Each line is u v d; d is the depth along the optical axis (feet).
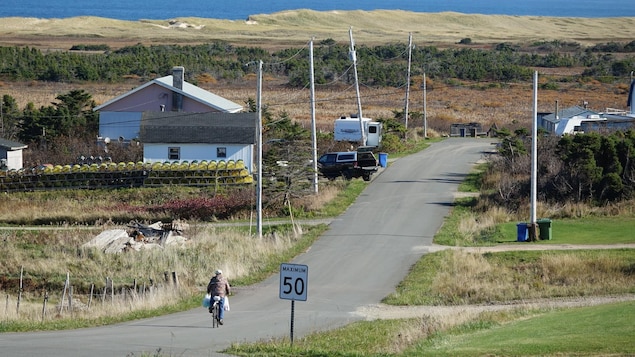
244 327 249.75
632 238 369.30
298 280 199.72
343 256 361.10
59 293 317.42
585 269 319.06
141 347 215.72
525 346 188.55
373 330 236.63
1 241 380.78
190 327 250.37
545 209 431.84
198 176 517.14
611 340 187.83
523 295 292.40
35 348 213.87
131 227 411.54
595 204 439.22
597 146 463.01
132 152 587.27
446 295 295.89
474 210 450.30
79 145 613.93
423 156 637.30
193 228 409.08
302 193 473.26
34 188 517.55
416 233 401.08
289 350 199.93
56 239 387.34
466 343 201.36
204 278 325.83
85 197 501.97
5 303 293.02
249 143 548.72
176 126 557.33
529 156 521.24
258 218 396.78
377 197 486.79
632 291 291.17
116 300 296.10
